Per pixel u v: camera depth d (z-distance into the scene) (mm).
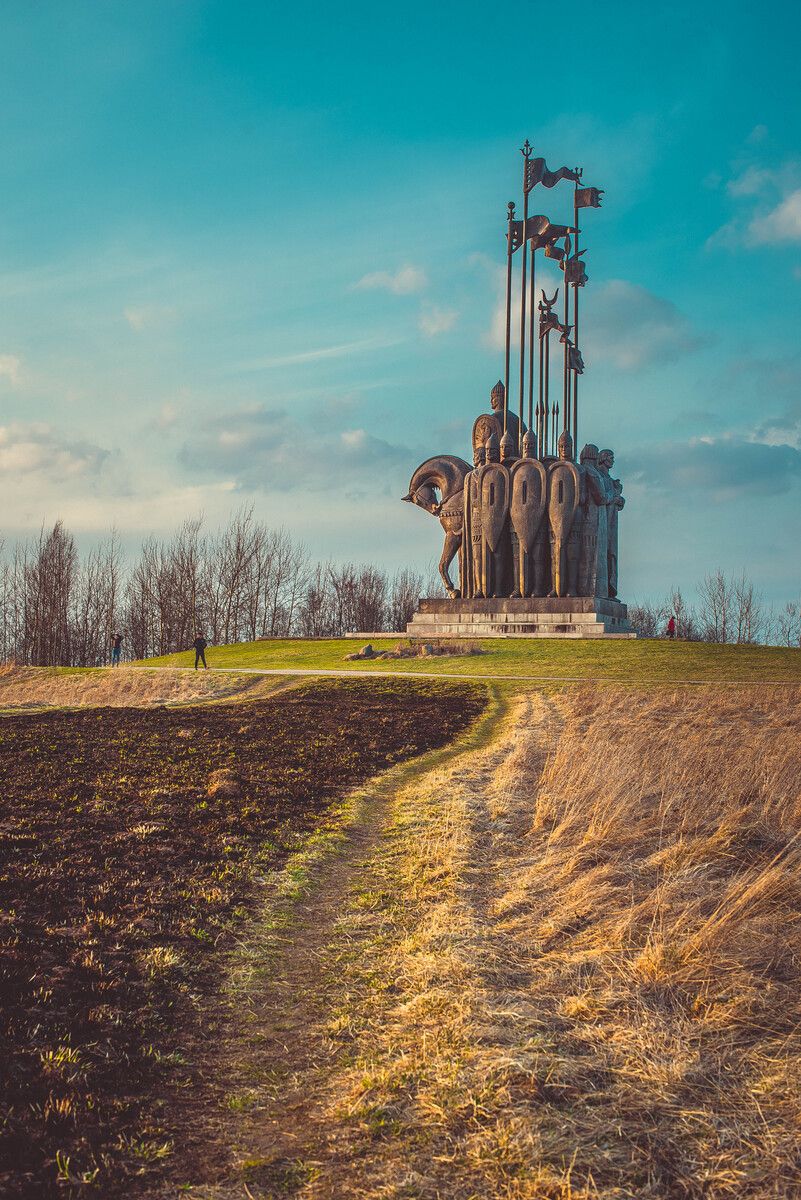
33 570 71625
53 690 39312
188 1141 5758
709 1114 5559
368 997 7812
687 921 8453
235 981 8188
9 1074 6273
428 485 56750
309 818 14156
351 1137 5684
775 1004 6965
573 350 53875
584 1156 5215
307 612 83625
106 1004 7504
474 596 53094
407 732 23828
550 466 51656
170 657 52719
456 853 11484
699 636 81688
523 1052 6332
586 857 10906
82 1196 5117
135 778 16375
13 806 13914
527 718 25109
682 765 15484
